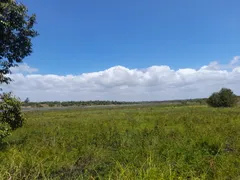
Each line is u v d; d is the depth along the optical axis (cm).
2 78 750
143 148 678
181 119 1591
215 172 478
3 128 705
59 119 2100
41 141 880
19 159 589
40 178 510
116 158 605
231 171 473
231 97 3662
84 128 1281
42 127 1388
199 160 549
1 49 745
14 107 775
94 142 868
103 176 496
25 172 519
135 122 1492
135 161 557
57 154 670
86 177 486
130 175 441
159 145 707
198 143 726
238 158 555
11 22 709
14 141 909
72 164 588
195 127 1130
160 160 565
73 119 2042
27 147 748
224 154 589
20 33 769
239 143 714
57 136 1000
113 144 833
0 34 716
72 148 745
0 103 743
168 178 425
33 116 2697
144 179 420
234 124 1223
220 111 2395
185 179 444
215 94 3784
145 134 974
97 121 1680
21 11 718
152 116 1989
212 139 734
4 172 476
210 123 1312
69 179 485
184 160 559
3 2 686
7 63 755
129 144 772
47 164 569
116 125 1345
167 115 2042
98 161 605
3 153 657
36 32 802
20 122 827
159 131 1013
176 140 778
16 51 771
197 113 2188
